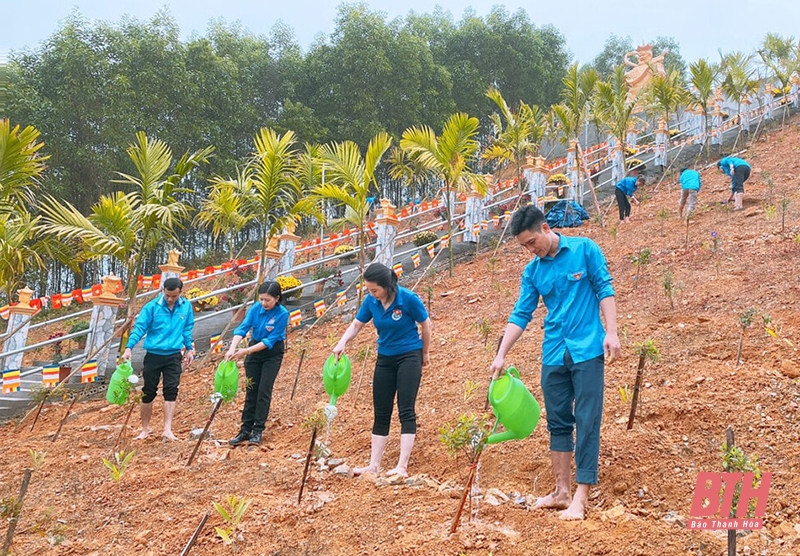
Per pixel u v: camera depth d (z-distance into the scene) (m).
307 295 12.96
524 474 4.37
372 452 4.75
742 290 7.50
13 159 7.51
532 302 3.99
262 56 31.11
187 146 25.73
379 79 30.78
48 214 8.60
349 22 30.77
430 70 32.44
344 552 3.43
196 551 3.63
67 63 21.84
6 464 5.66
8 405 8.95
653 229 12.19
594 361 3.66
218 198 11.29
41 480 5.08
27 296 9.95
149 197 9.11
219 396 5.33
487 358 7.16
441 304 10.62
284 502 4.20
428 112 32.81
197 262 27.52
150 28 24.75
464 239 14.44
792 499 3.60
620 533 3.19
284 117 29.52
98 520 4.20
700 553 3.01
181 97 24.70
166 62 24.33
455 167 12.17
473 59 36.81
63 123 22.14
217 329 11.72
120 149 22.59
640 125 27.19
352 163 10.25
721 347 5.91
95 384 9.49
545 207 15.96
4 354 8.74
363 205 10.19
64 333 14.82
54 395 8.49
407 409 4.70
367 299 4.96
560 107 16.73
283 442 5.93
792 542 3.12
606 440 4.41
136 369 10.04
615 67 18.08
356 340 9.49
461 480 4.48
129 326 8.73
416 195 33.78
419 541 3.34
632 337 6.64
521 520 3.50
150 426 6.91
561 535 3.24
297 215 10.50
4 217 8.22
